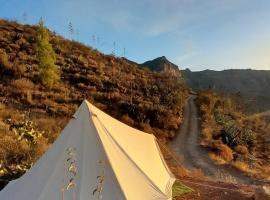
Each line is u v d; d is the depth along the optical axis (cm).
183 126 3778
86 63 4859
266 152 3844
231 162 2652
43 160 768
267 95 14162
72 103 3222
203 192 1088
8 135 1555
